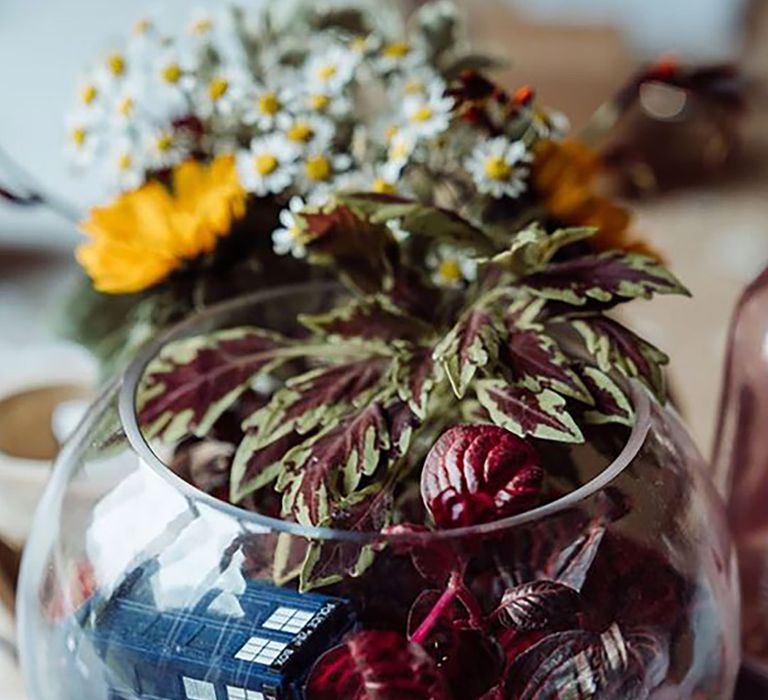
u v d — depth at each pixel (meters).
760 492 0.56
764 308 0.55
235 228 0.60
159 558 0.43
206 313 0.53
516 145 0.57
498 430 0.43
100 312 0.65
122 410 0.47
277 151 0.59
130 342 0.63
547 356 0.45
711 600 0.46
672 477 0.46
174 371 0.50
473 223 0.55
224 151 0.64
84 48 1.52
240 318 0.53
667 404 0.50
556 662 0.41
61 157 1.23
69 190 1.15
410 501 0.45
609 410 0.45
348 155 0.62
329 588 0.41
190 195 0.60
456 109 0.58
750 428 0.56
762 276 0.56
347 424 0.45
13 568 0.62
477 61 0.67
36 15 1.62
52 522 0.48
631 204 1.05
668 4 1.76
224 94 0.63
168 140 0.63
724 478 0.58
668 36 1.74
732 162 1.13
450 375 0.44
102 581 0.44
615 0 1.75
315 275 0.61
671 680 0.44
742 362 0.56
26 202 0.69
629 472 0.43
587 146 0.66
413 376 0.46
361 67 0.65
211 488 0.49
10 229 1.13
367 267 0.51
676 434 0.48
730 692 0.50
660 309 0.86
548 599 0.41
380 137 0.63
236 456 0.46
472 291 0.50
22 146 1.26
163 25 0.73
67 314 0.65
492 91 0.58
